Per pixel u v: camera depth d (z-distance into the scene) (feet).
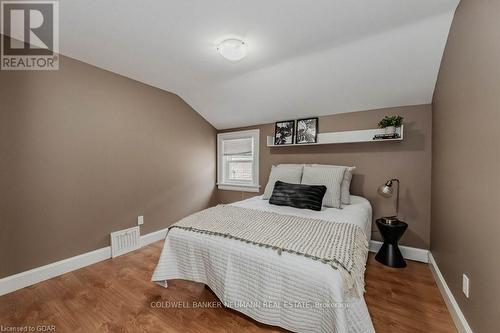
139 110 9.14
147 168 9.51
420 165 8.04
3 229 5.89
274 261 4.26
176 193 10.85
